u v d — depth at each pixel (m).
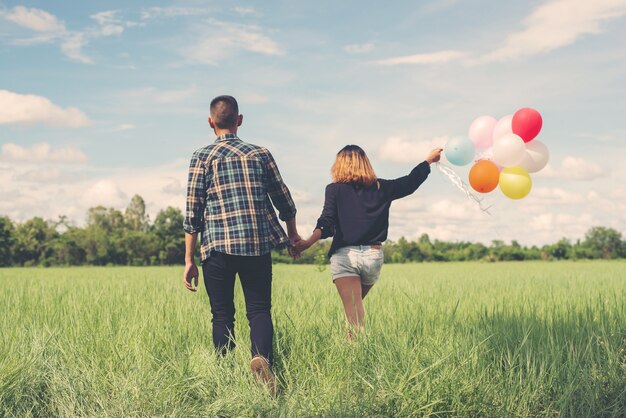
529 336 4.49
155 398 3.44
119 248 88.75
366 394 3.43
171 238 90.50
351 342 4.16
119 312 5.96
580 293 9.43
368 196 4.84
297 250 4.46
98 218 112.75
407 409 3.30
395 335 4.33
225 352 4.05
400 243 76.12
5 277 20.62
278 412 3.22
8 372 3.56
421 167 5.02
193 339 4.64
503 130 5.16
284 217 4.22
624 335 4.60
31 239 85.94
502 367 3.99
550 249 76.69
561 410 3.30
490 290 10.41
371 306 6.57
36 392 3.54
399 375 3.57
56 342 4.40
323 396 3.46
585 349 4.20
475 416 3.34
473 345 4.02
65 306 6.66
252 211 3.97
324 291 9.46
